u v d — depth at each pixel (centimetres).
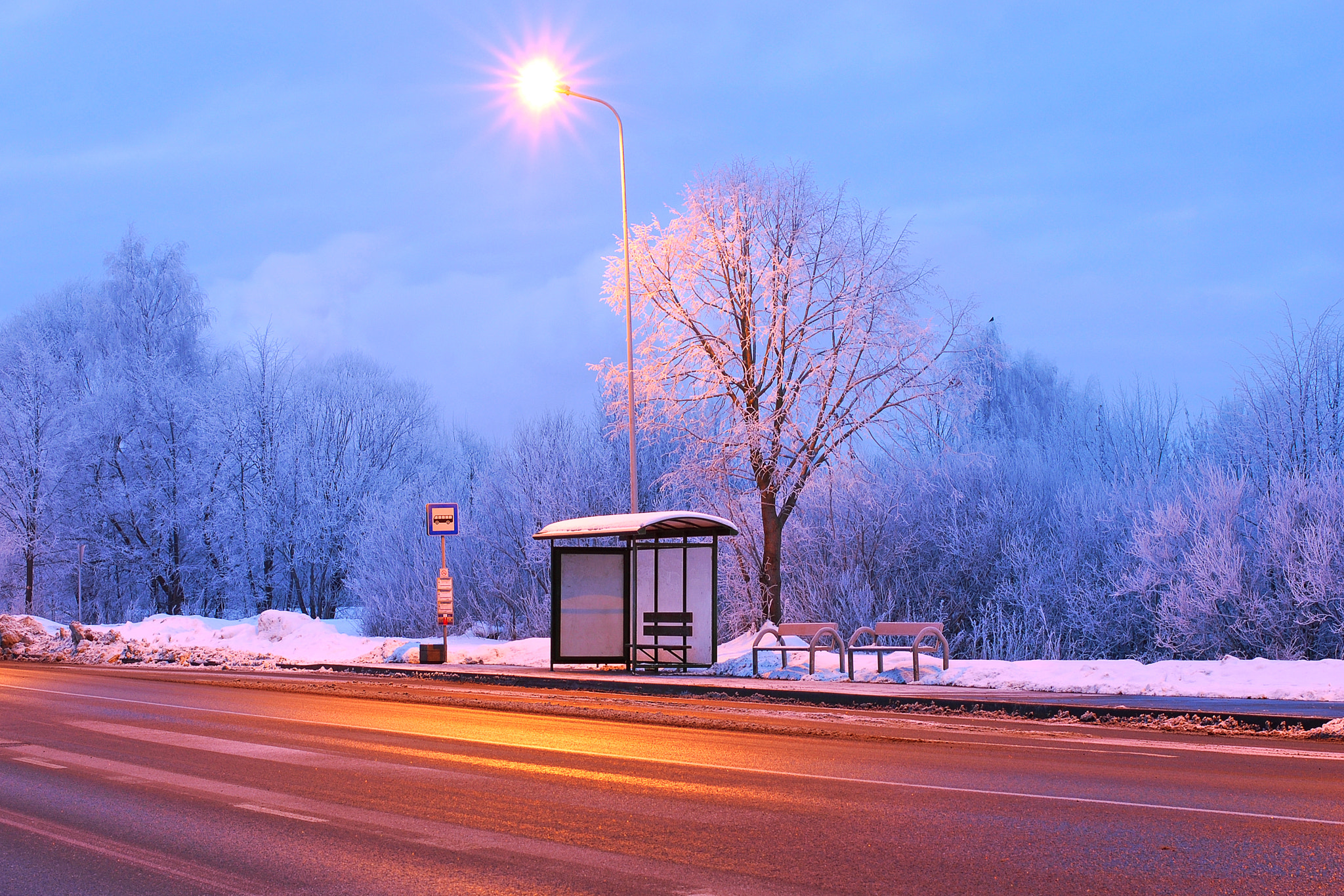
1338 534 2427
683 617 2130
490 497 3706
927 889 534
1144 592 2695
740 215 2753
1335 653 2459
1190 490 2744
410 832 668
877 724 1270
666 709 1458
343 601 4888
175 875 574
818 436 2669
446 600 2502
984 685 1683
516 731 1202
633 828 679
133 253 5012
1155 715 1284
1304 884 541
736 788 819
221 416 4616
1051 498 3178
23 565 4806
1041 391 4231
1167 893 525
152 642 3188
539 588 3472
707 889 536
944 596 3077
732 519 2947
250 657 2720
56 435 4656
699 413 2842
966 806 746
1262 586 2567
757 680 1870
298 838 657
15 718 1353
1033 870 570
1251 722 1220
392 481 4925
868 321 2695
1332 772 904
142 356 4797
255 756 999
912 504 3106
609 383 2934
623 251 2839
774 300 2733
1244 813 720
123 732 1195
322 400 4916
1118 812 724
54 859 611
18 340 4928
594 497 3578
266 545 4612
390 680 2108
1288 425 2811
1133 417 3631
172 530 4634
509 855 609
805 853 609
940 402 2695
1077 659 2822
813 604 2997
